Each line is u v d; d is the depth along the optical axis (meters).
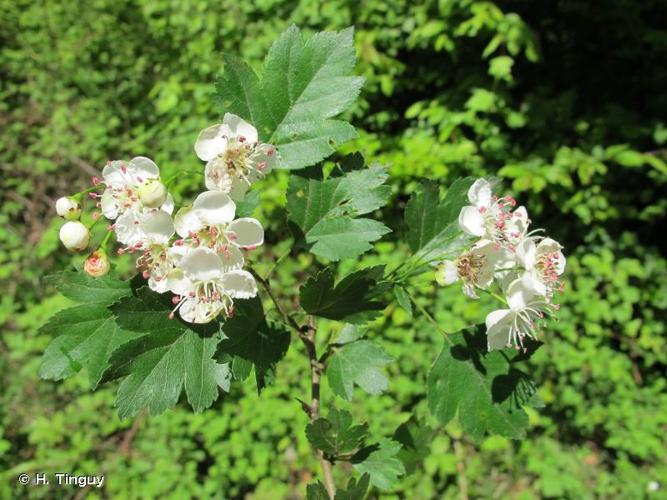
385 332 0.30
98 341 0.10
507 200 0.11
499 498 0.28
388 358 0.11
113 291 0.11
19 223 0.40
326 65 0.11
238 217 0.10
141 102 0.43
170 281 0.10
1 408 0.31
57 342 0.10
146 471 0.28
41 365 0.10
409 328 0.31
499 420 0.11
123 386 0.09
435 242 0.12
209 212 0.10
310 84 0.11
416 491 0.28
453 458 0.28
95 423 0.30
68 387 0.31
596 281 0.32
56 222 0.39
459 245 0.12
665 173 0.31
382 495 0.27
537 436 0.30
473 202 0.11
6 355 0.33
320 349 0.30
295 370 0.30
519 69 0.37
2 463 0.30
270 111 0.11
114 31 0.45
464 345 0.11
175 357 0.10
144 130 0.43
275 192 0.32
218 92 0.10
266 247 0.34
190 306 0.10
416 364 0.30
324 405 0.29
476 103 0.31
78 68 0.44
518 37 0.30
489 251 0.11
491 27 0.30
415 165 0.31
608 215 0.32
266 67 0.11
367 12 0.34
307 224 0.11
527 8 0.37
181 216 0.10
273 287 0.32
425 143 0.32
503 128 0.35
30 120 0.44
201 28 0.39
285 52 0.11
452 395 0.11
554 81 0.38
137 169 0.10
